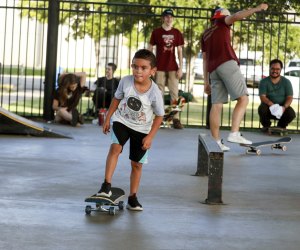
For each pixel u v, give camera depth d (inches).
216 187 343.9
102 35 1094.4
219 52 524.7
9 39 1968.5
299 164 487.8
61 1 719.7
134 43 1100.5
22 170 418.3
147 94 306.3
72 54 1875.0
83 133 625.0
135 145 315.6
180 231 286.2
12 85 1378.0
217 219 310.3
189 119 880.3
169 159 488.7
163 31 698.2
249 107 1160.2
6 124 581.0
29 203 327.9
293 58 1131.3
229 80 521.3
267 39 1003.9
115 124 312.2
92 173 418.3
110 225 291.6
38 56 1942.7
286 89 686.5
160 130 675.4
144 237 274.5
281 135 674.2
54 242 262.1
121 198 326.6
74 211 315.3
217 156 342.0
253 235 283.7
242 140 527.2
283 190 387.5
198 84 1542.8
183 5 1005.8
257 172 446.3
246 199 358.0
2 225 284.0
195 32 1015.0
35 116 728.3
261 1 938.7
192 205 339.0
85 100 1146.0
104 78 743.7
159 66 697.0
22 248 252.5
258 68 1282.0
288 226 301.4
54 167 434.6
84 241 265.1
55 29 717.3
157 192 368.5
